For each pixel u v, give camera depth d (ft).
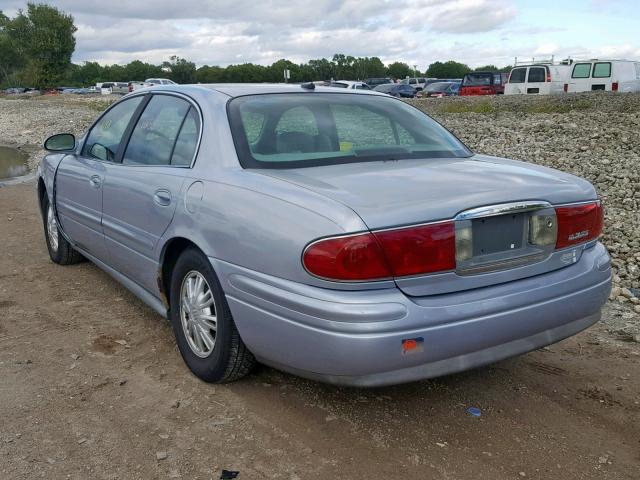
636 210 26.58
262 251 9.48
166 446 9.68
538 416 10.78
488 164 11.68
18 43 286.66
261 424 10.32
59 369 12.18
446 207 9.05
